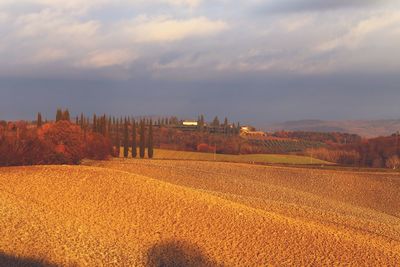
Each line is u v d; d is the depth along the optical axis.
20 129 93.44
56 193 46.50
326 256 36.72
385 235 45.12
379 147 152.12
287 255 36.69
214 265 34.97
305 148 184.75
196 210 44.47
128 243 37.59
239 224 41.88
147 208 44.34
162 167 86.81
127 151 137.00
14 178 50.53
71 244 36.06
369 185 87.25
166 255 36.09
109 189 48.25
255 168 100.62
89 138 110.44
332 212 55.06
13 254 33.28
